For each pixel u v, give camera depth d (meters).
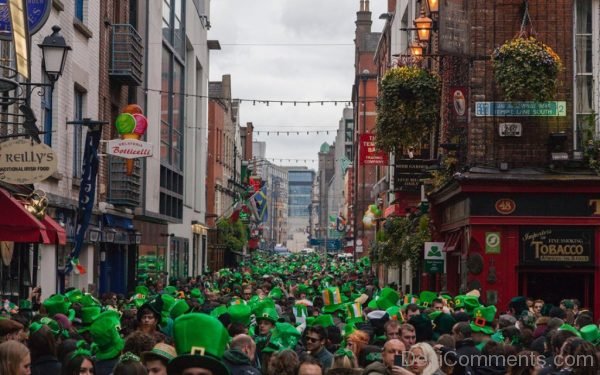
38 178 18.31
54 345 10.83
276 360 9.99
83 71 29.83
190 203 54.66
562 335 11.18
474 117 28.75
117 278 36.88
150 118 40.28
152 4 40.44
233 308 14.83
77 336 13.51
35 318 14.22
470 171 28.48
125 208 36.28
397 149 34.31
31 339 10.77
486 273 28.19
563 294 29.61
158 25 42.00
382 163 50.72
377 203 66.19
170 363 6.53
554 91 28.25
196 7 55.25
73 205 28.66
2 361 7.99
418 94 32.81
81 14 30.22
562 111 28.38
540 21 28.69
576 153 28.16
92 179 27.17
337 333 13.99
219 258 71.75
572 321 18.03
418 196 38.88
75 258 27.09
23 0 18.09
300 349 13.38
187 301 19.56
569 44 28.62
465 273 29.22
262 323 14.62
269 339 12.90
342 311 17.86
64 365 9.66
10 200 20.00
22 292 24.64
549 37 28.67
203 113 58.78
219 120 74.19
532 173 28.34
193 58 54.16
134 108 30.55
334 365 9.95
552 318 15.95
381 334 15.77
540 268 28.22
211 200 70.88
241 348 11.02
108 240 33.53
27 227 20.00
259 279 42.06
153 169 40.62
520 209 28.19
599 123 28.42
